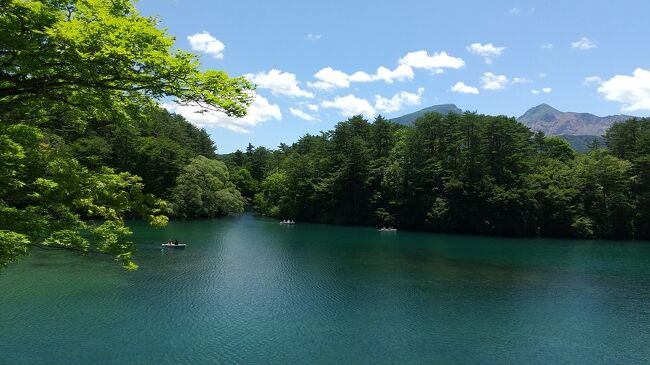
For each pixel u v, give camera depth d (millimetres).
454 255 53750
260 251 52125
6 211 10102
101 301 28234
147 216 11875
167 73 8312
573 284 37906
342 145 102188
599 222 80938
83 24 7637
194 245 54781
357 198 97000
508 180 84438
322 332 24500
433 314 28391
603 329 26172
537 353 22484
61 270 35812
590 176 83625
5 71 8984
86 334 22609
